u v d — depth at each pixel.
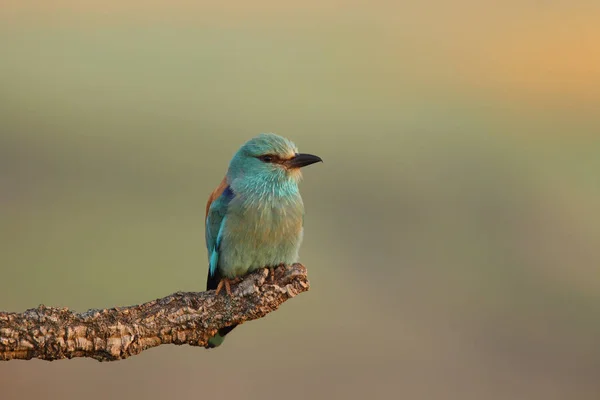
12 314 9.05
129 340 9.43
